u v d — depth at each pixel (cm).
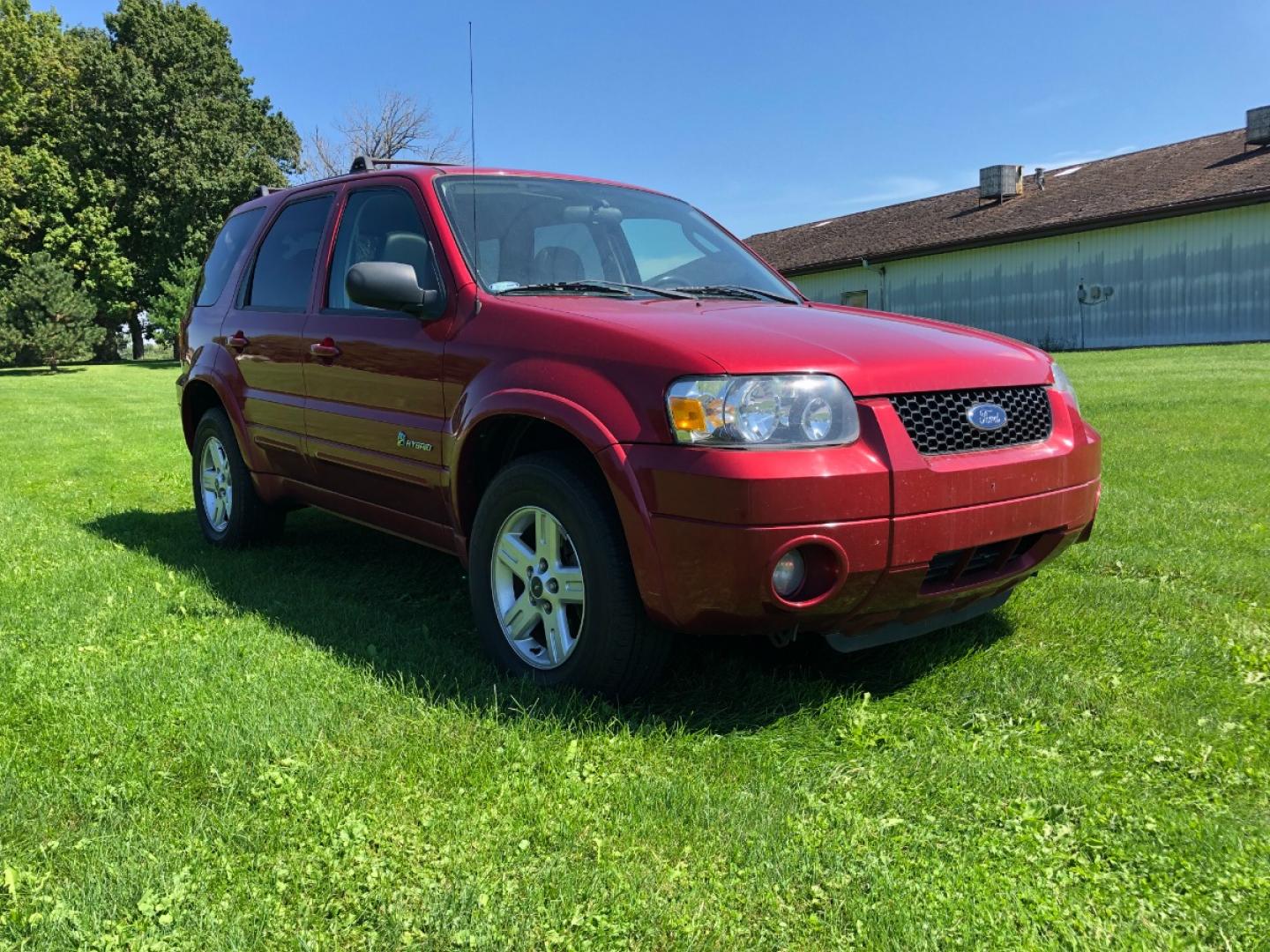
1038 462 292
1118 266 2542
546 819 227
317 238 443
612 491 270
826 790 246
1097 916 195
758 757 261
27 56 3800
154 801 235
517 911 194
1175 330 2434
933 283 3061
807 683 312
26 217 3612
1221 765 255
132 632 364
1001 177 3059
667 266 414
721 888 203
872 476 255
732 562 250
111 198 3844
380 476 377
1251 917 194
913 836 224
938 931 190
